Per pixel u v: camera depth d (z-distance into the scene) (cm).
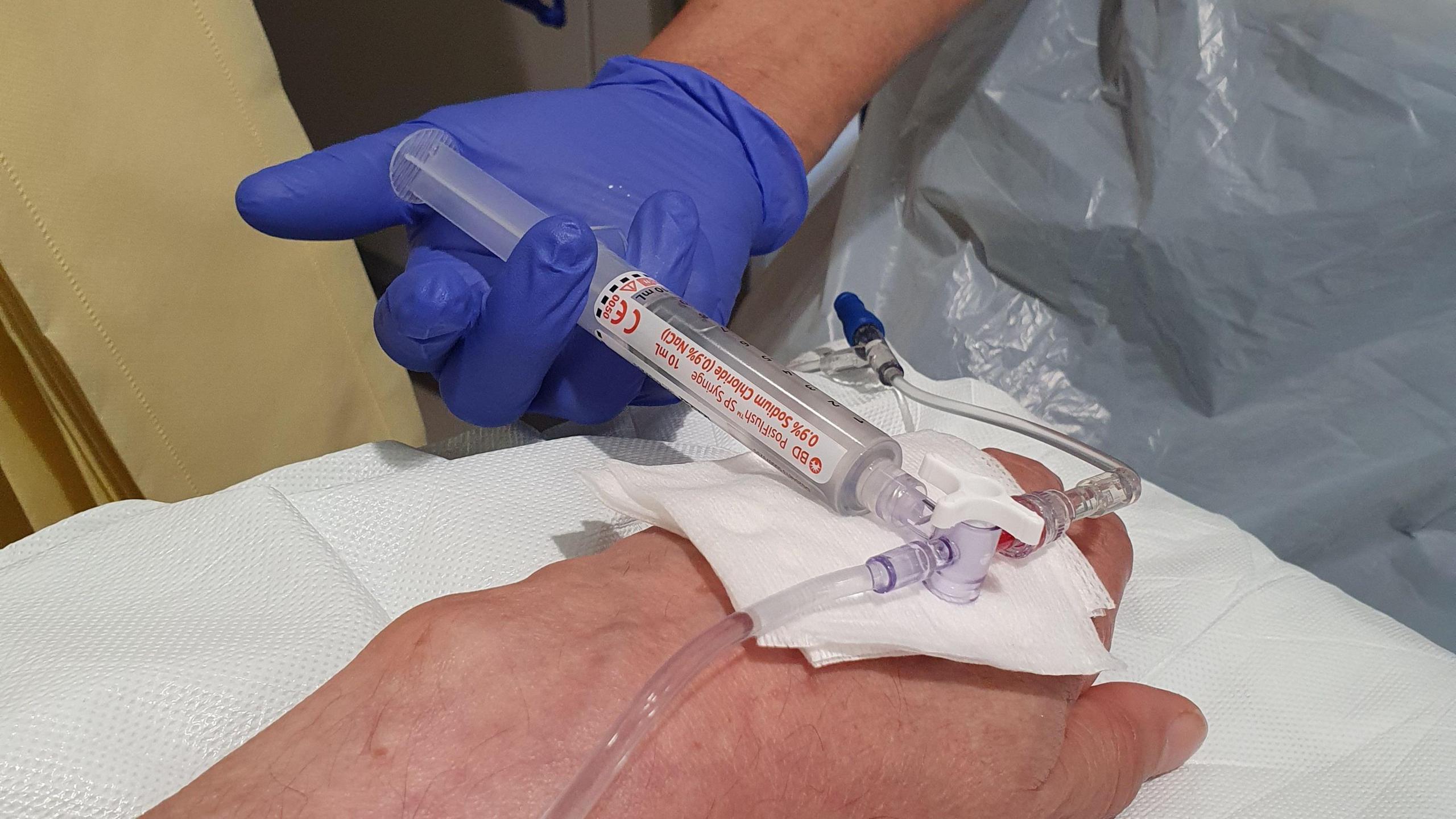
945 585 48
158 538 59
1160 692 63
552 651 44
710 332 62
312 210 71
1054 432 75
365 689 42
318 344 111
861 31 99
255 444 108
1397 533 102
